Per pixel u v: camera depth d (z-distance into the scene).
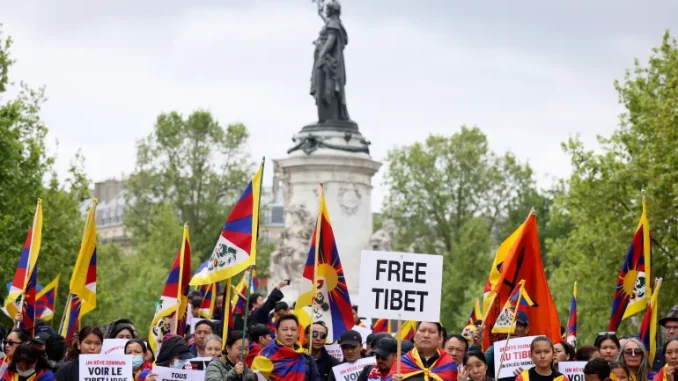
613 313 33.28
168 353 28.84
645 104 71.44
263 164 27.42
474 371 26.03
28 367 25.39
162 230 131.50
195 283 27.48
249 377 25.19
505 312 28.97
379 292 24.03
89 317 86.69
